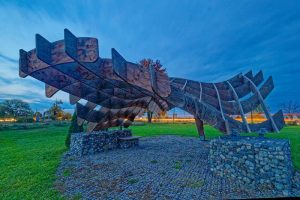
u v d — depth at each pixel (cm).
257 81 849
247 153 430
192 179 457
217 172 486
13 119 3725
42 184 445
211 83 795
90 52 291
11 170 561
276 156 387
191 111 502
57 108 4375
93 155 764
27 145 1070
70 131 962
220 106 695
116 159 679
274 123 668
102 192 392
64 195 382
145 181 448
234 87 806
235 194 370
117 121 991
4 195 390
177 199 352
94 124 845
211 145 517
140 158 686
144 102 863
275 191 378
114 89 546
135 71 376
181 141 1130
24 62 322
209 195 367
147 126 2577
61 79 427
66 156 754
